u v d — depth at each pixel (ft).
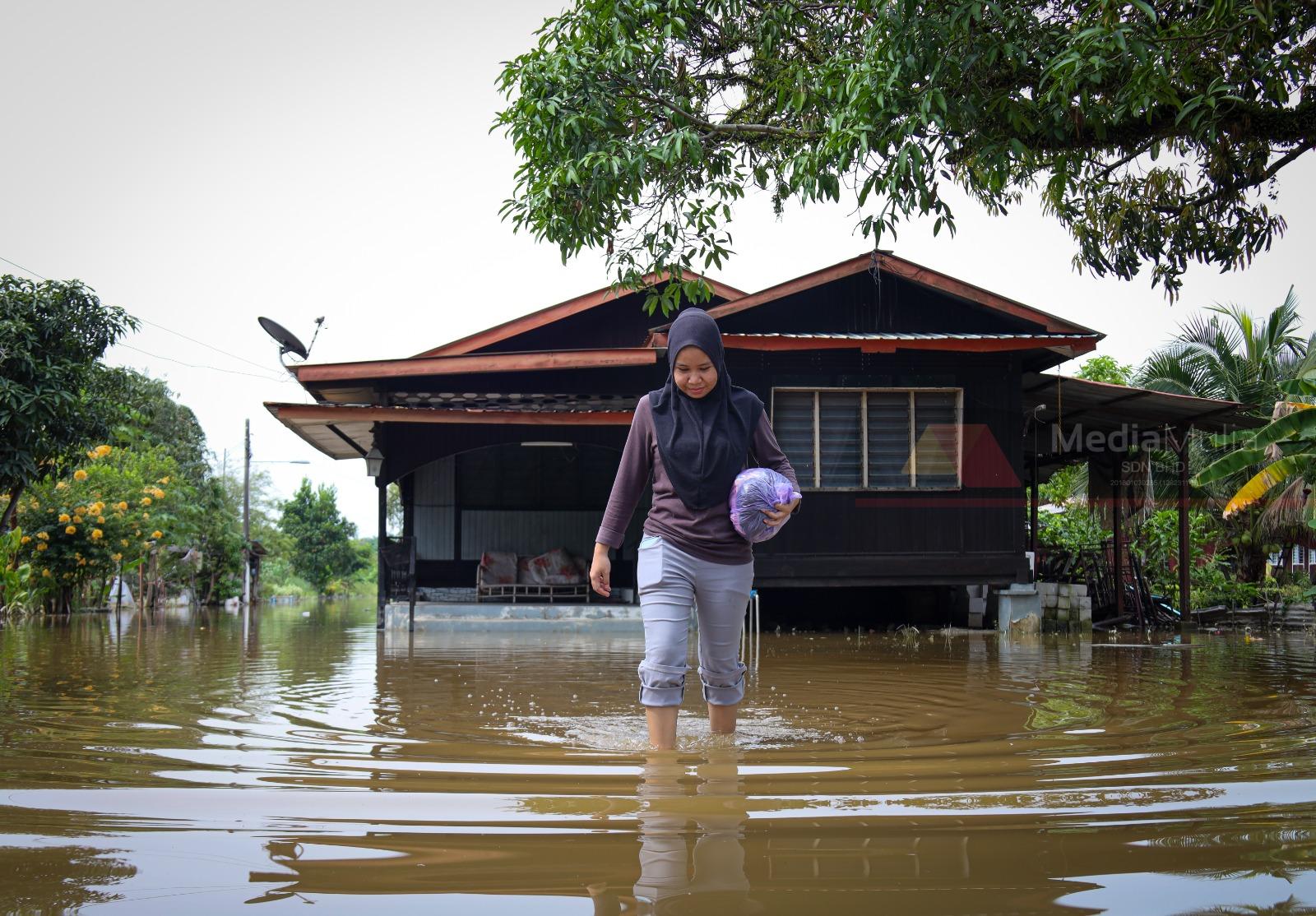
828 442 33.71
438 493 45.80
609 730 10.41
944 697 13.79
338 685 15.40
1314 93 21.75
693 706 12.95
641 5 22.61
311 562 152.56
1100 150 22.94
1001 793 6.52
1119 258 26.23
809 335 31.86
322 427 38.60
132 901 4.23
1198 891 4.33
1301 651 23.93
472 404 38.01
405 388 38.55
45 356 38.81
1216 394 57.16
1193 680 16.19
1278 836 5.27
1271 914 4.02
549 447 46.39
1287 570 55.06
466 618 34.88
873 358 33.91
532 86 22.07
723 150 25.41
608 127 22.44
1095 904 4.16
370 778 7.21
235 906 4.17
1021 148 18.69
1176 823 5.58
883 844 5.15
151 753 8.41
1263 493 35.37
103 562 53.11
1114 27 16.80
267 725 10.61
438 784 6.91
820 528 33.40
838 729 10.51
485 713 12.00
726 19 24.27
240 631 33.91
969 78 18.79
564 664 19.95
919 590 37.88
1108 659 21.39
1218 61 19.99
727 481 9.69
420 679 16.57
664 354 34.58
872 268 33.83
